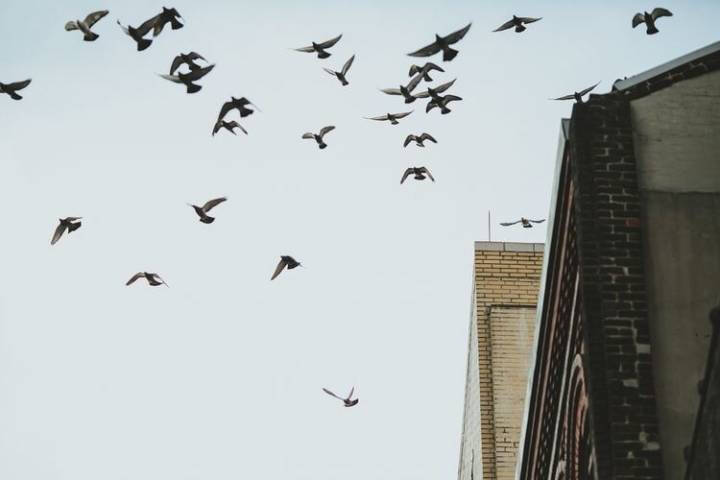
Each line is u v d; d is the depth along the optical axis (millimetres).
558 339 18391
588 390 15812
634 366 15719
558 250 18094
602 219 16500
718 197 16719
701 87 17344
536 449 20266
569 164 17297
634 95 17250
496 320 28516
